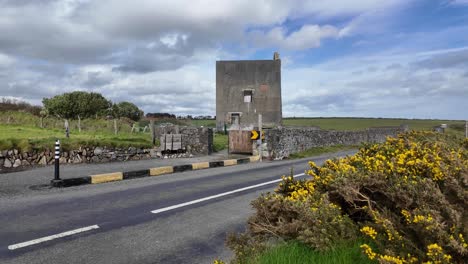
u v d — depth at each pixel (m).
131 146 15.27
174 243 5.12
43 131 19.45
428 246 2.69
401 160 4.34
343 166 4.77
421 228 2.98
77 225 5.78
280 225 3.82
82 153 13.53
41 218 6.12
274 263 3.42
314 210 3.70
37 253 4.57
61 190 8.70
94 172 11.12
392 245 3.14
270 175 12.02
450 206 3.15
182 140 17.58
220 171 13.21
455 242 2.72
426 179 3.55
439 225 2.91
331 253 3.37
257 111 36.38
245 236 4.00
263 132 18.73
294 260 3.43
